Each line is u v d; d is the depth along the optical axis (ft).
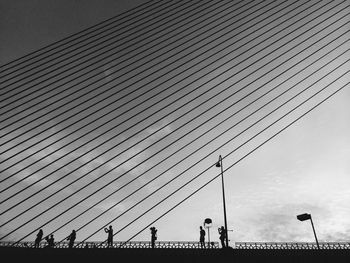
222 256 52.01
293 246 55.77
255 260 52.70
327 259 52.44
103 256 51.78
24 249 50.93
